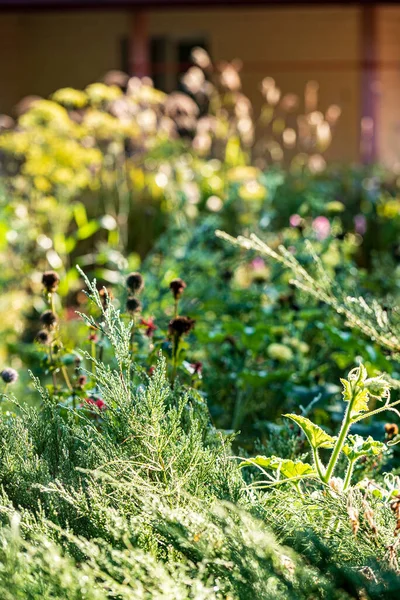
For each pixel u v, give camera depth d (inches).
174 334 131.8
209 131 422.6
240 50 599.8
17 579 73.1
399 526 88.7
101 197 340.2
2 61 613.0
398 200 348.5
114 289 258.8
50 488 95.0
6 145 327.0
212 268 235.6
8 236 285.6
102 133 341.4
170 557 84.5
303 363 189.8
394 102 553.6
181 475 95.1
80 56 617.6
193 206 311.3
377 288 232.7
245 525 80.0
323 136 426.3
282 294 224.5
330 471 97.7
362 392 96.1
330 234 244.2
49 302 136.7
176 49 611.2
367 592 75.9
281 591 75.2
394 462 135.8
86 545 78.5
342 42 589.0
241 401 173.9
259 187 316.5
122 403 98.3
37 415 108.1
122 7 507.5
